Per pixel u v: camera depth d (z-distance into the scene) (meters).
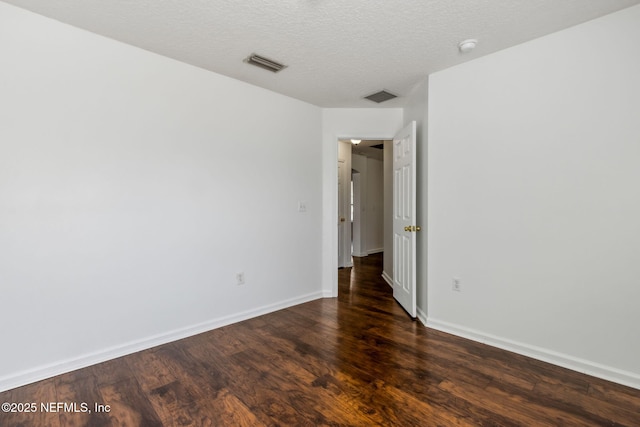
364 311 3.36
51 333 2.08
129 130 2.39
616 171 1.99
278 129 3.38
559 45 2.19
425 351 2.42
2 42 1.91
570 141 2.15
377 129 3.85
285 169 3.46
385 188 4.88
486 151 2.55
